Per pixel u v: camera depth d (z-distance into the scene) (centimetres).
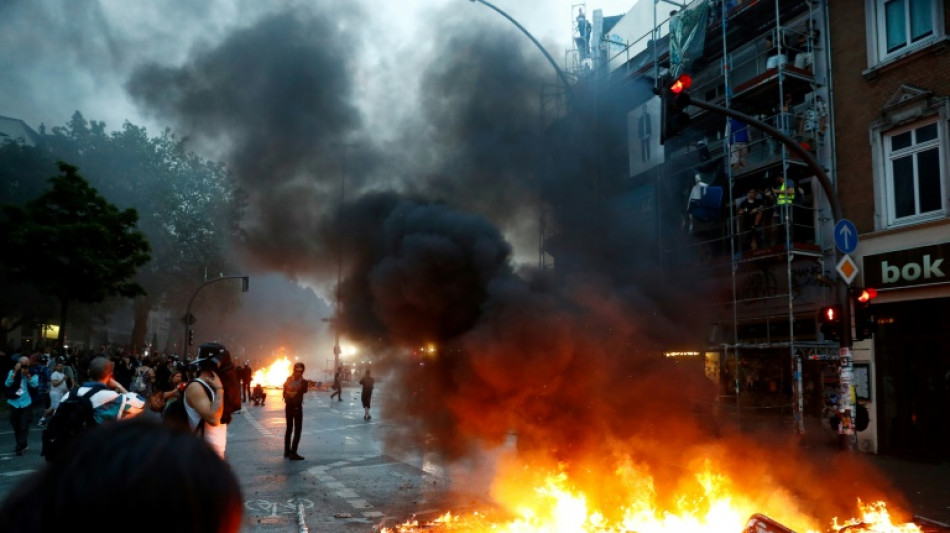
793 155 1544
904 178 1377
